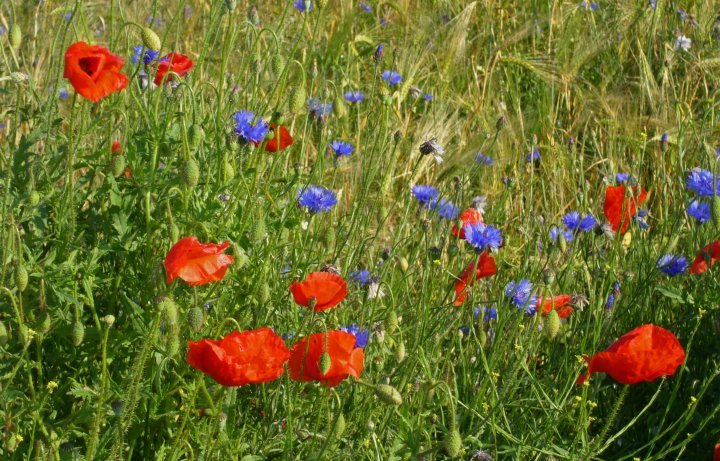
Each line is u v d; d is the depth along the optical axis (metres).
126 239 1.94
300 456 1.93
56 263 1.94
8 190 1.91
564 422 2.11
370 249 2.27
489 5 3.53
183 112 2.03
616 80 3.36
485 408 2.02
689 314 2.25
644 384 2.20
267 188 2.05
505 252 2.34
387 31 3.36
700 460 2.12
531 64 3.15
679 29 3.53
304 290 1.88
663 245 2.39
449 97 3.03
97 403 1.86
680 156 2.51
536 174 2.95
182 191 1.94
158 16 3.07
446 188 2.44
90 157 1.99
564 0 3.69
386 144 2.41
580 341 2.21
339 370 1.80
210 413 1.88
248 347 1.75
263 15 3.21
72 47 1.89
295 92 2.06
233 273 1.97
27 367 1.83
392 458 1.88
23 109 2.06
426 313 2.08
